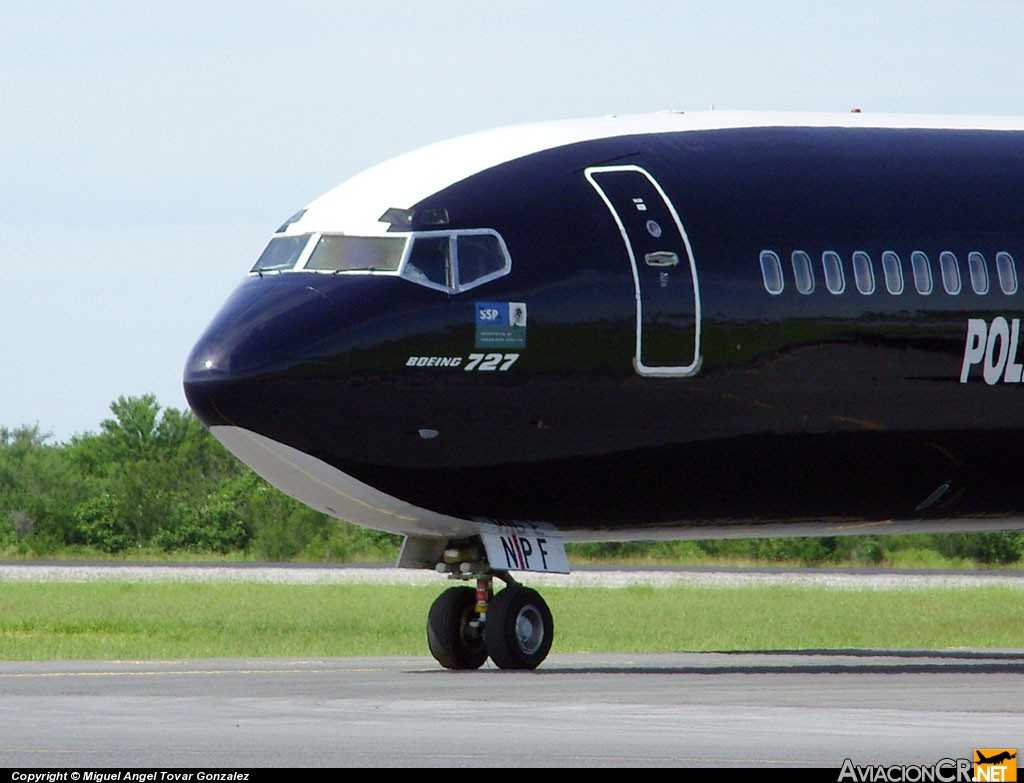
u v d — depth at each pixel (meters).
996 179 105.19
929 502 104.12
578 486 94.06
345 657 110.12
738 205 97.44
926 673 93.50
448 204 92.06
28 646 121.19
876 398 98.81
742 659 108.44
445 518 93.19
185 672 92.75
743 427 95.81
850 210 100.00
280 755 54.81
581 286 92.12
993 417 102.12
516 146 96.75
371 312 88.81
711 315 94.50
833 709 69.81
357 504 92.56
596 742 58.34
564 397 91.69
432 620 96.75
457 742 58.16
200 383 88.56
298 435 88.44
